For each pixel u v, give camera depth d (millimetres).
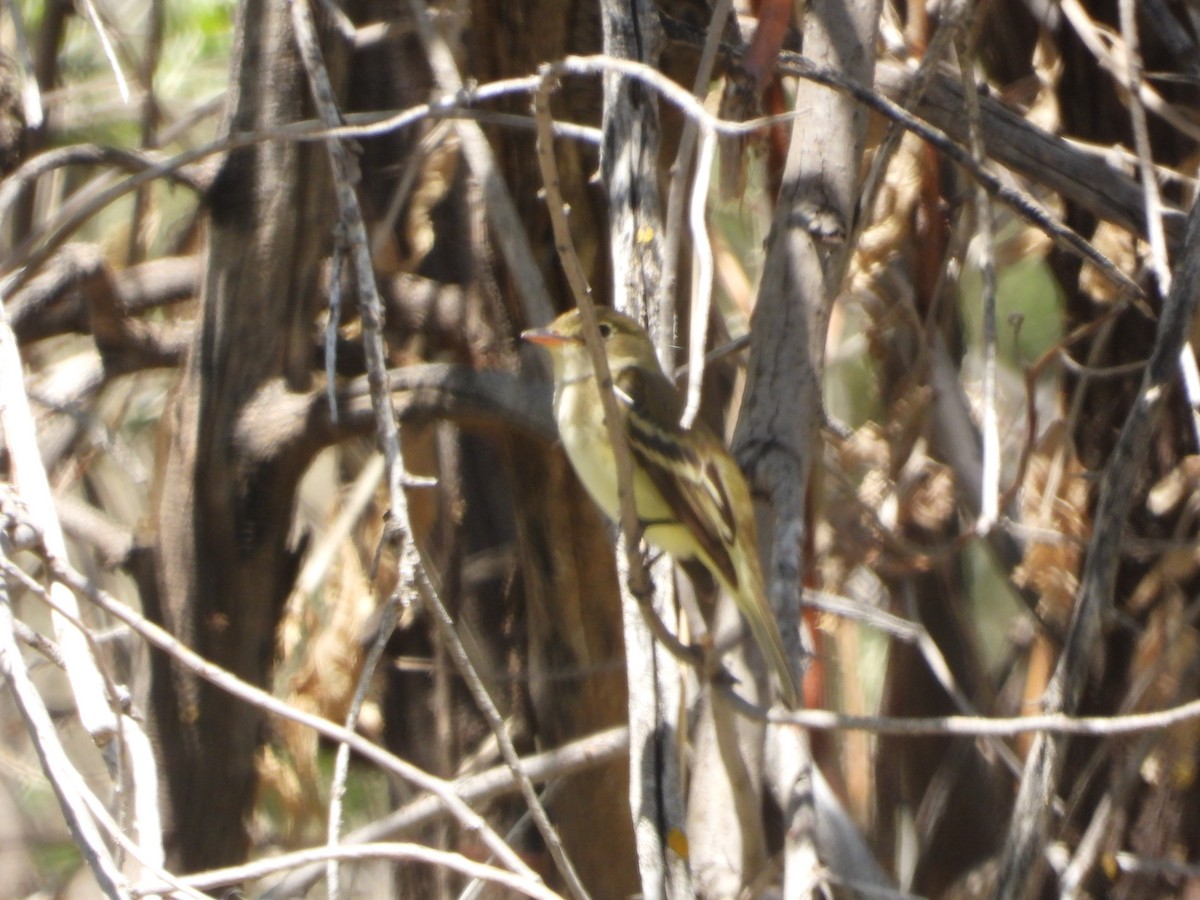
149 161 10500
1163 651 9789
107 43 9242
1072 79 11453
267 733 11805
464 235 12062
